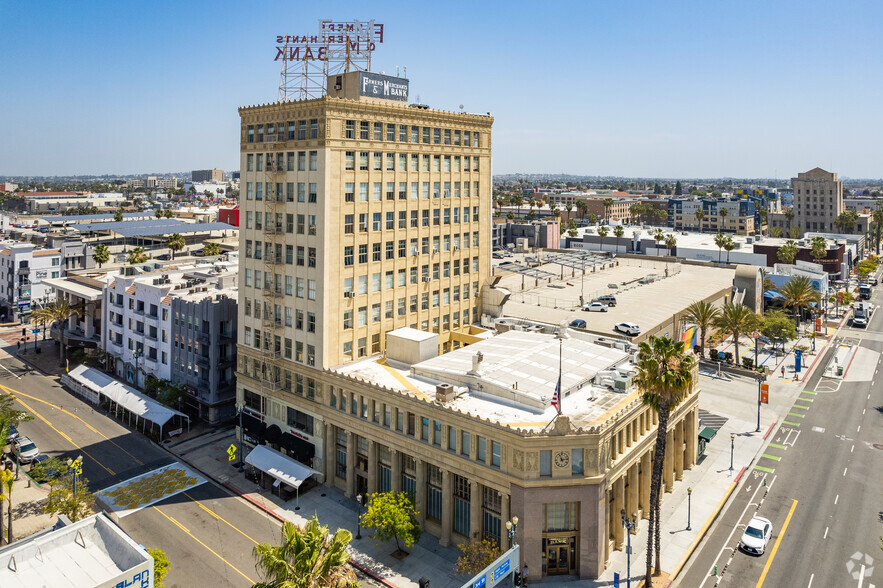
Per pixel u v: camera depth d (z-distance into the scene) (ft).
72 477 213.66
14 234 585.63
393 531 179.83
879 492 220.02
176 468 244.83
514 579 145.48
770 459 248.52
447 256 278.46
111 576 122.21
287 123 237.66
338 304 232.73
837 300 530.68
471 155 285.02
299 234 235.40
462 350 241.76
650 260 601.21
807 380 353.51
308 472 221.05
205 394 289.53
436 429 194.29
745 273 470.80
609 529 184.44
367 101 257.34
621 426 182.80
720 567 178.60
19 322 477.36
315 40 264.72
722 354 383.65
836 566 177.37
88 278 396.37
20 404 312.29
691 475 234.58
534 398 189.98
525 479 169.48
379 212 244.63
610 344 256.11
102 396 316.60
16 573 121.08
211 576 175.73
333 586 105.29
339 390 224.33
